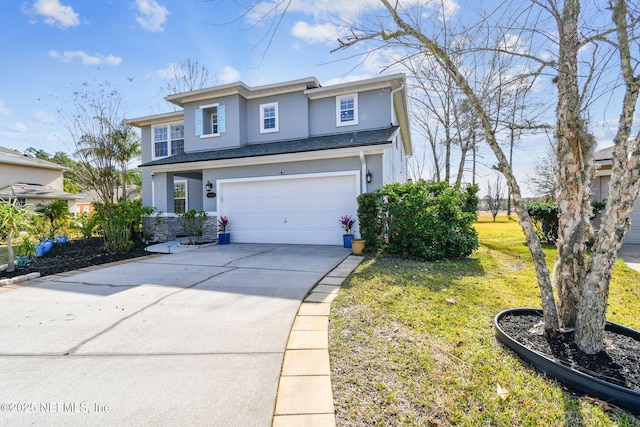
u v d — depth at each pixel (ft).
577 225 9.83
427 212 25.43
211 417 6.97
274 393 7.80
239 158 35.99
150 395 7.79
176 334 11.28
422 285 17.37
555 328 9.99
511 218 90.02
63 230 41.39
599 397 7.55
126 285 17.99
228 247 33.83
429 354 9.66
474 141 48.70
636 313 13.21
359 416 7.02
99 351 10.08
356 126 40.93
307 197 35.37
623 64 8.45
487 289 16.65
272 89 42.96
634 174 8.36
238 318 12.75
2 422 6.86
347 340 10.68
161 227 43.50
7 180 61.82
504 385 8.13
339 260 25.09
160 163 40.65
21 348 10.34
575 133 9.65
